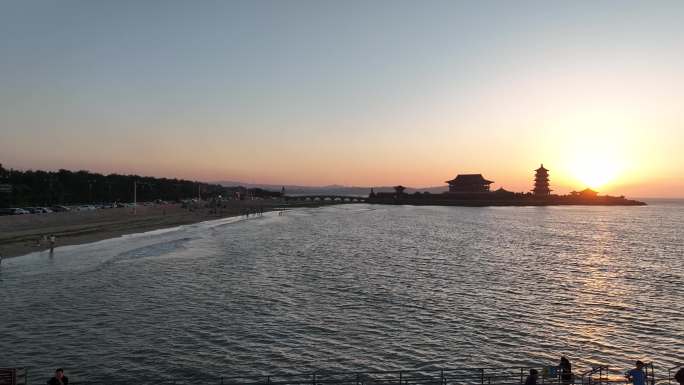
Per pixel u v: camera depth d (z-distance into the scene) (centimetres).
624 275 6275
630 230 14100
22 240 7838
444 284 5441
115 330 3484
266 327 3659
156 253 7244
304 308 4231
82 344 3180
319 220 16700
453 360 3106
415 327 3769
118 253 7025
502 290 5184
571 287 5409
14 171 15375
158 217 14612
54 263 6028
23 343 3166
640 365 2045
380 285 5297
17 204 13400
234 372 2805
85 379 2642
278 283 5284
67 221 10812
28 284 4841
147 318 3803
